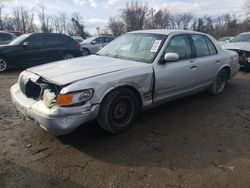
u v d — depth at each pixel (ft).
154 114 15.88
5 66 31.37
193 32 17.34
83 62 14.02
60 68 12.87
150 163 10.75
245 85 23.73
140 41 15.75
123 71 12.62
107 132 12.78
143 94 13.47
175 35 15.78
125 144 12.23
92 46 52.16
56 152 11.44
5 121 14.57
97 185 9.39
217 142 12.63
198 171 10.27
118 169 10.32
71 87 10.87
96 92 11.43
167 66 14.48
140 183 9.53
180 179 9.77
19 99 12.42
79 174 9.96
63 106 10.77
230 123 14.90
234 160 11.09
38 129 13.56
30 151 11.48
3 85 23.79
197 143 12.48
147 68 13.52
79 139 12.56
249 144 12.50
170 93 15.10
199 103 18.15
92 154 11.34
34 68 13.46
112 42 17.34
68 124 10.82
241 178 9.90
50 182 9.49
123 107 12.91
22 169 10.19
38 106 11.28
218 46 19.31
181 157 11.23
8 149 11.61
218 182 9.65
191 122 14.89
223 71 19.88
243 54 28.30
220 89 20.27
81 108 11.03
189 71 15.87
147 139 12.74
